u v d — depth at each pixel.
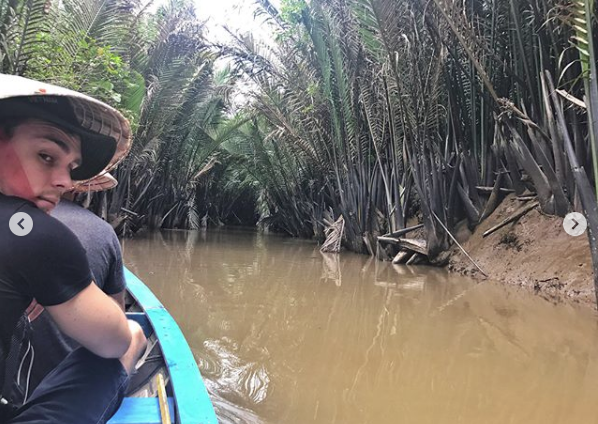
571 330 4.22
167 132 14.23
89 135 1.37
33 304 1.48
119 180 12.23
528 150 6.84
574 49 6.02
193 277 6.65
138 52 11.35
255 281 6.56
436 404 2.71
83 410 1.46
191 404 1.68
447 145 8.58
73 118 1.41
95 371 1.52
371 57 9.35
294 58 11.44
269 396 2.76
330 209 13.68
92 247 1.78
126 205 13.23
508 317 4.68
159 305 2.95
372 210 10.44
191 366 2.03
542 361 3.44
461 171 8.32
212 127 17.47
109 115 1.59
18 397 1.55
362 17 7.85
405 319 4.60
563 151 6.41
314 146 12.09
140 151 12.34
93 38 7.93
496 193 7.85
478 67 6.52
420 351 3.64
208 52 13.37
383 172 9.55
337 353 3.56
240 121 16.34
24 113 1.26
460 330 4.23
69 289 1.28
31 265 1.20
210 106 16.38
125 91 9.77
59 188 1.33
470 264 7.55
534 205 7.12
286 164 16.55
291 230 18.62
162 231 16.42
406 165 9.01
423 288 6.26
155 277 6.49
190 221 19.08
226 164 21.67
